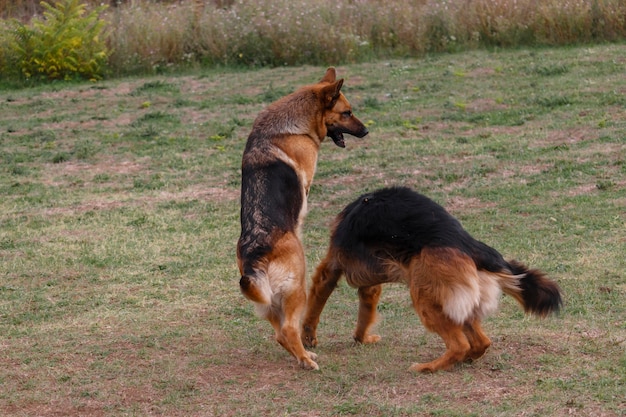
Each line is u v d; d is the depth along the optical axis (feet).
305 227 34.17
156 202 38.58
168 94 59.26
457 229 20.54
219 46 68.18
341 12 69.62
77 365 21.75
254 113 53.36
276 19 67.82
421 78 58.13
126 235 33.88
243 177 22.81
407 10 68.64
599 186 35.83
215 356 22.25
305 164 23.77
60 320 25.35
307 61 66.18
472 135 45.70
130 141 49.16
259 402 19.04
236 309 26.04
